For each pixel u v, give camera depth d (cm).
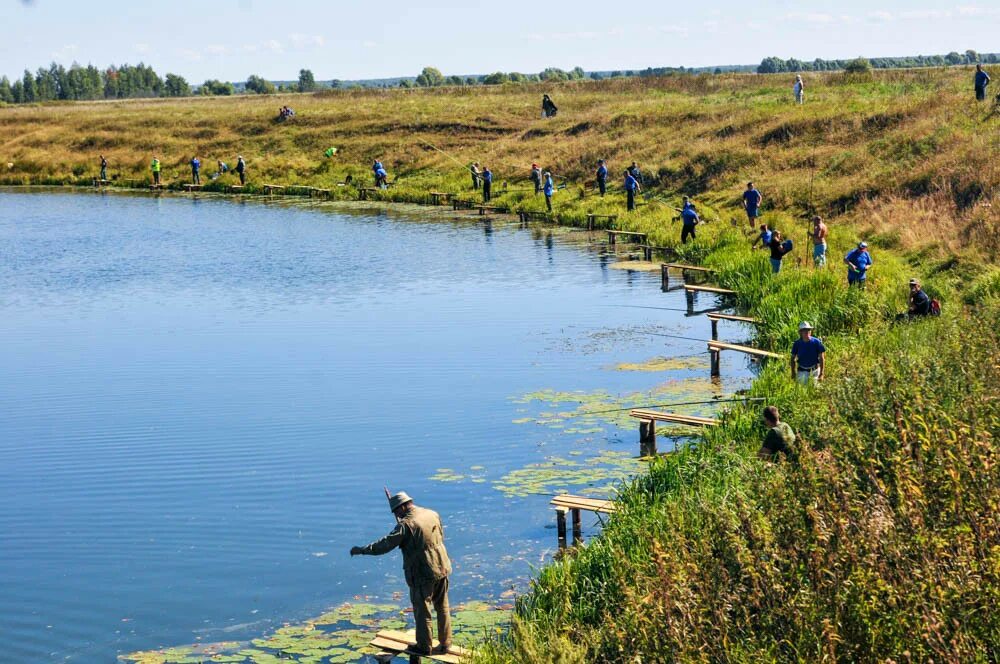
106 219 5297
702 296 3078
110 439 1945
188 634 1229
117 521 1566
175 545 1477
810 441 1414
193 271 3828
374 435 1909
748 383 2141
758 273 3023
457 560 1396
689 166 4809
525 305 3050
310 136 6906
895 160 4000
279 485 1688
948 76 5866
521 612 1210
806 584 927
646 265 3597
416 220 5025
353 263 3909
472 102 7450
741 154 4703
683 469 1509
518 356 2462
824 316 2391
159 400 2195
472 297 3206
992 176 3359
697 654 891
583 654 981
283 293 3369
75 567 1418
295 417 2042
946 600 816
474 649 1088
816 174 4194
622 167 5191
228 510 1595
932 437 1111
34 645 1209
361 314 3006
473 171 5556
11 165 7050
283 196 6059
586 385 2189
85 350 2667
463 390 2186
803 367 1891
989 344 1562
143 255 4209
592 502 1448
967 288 2505
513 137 6281
